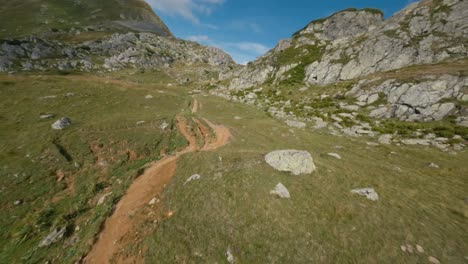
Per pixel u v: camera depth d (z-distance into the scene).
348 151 37.88
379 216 17.41
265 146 39.09
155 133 42.50
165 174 26.84
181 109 67.75
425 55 76.62
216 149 34.88
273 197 18.59
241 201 18.03
